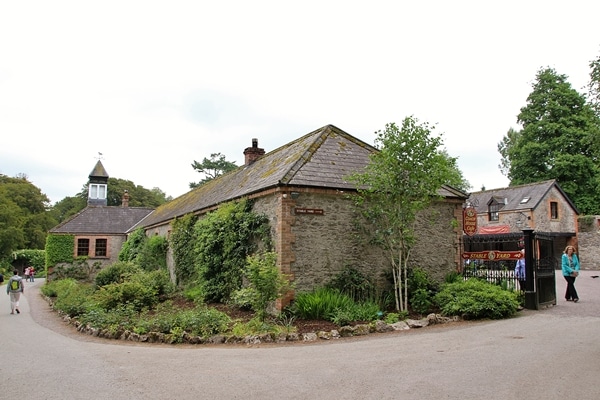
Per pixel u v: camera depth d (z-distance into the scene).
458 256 14.41
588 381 5.64
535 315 11.16
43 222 56.72
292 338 9.14
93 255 33.94
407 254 12.02
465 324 10.30
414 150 11.50
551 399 5.02
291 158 14.63
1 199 48.84
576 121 35.62
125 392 5.75
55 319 14.30
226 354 8.01
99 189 44.50
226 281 14.40
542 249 12.96
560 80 37.38
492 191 37.88
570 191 35.25
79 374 6.77
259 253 12.94
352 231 12.82
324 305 11.06
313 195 12.44
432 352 7.50
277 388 5.71
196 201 22.98
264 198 13.09
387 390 5.48
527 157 37.28
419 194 11.64
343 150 14.73
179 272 19.39
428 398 5.14
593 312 11.50
